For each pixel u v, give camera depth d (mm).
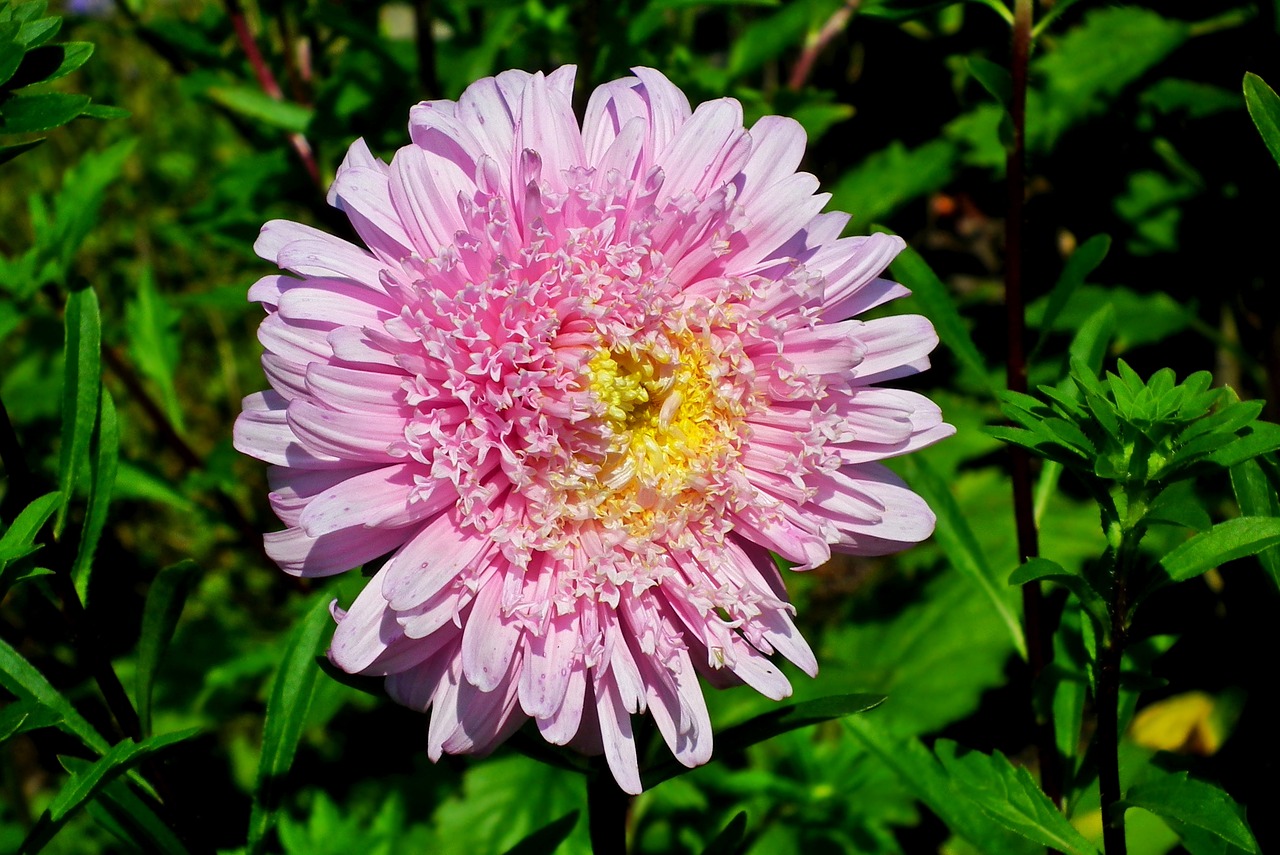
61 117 314
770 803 448
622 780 319
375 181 325
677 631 332
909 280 364
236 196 472
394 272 321
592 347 330
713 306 333
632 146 324
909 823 437
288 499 323
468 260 321
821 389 331
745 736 331
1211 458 309
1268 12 400
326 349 319
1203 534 316
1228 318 483
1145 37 463
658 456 336
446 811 449
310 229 326
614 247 327
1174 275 459
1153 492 314
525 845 345
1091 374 319
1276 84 401
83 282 340
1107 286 473
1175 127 454
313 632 346
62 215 436
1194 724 385
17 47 311
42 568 317
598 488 335
